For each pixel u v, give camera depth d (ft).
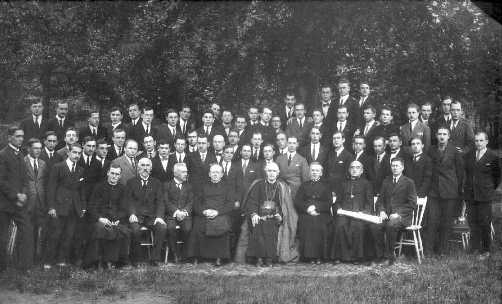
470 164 28.27
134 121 33.35
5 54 39.45
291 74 40.86
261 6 41.01
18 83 39.70
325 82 40.45
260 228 28.19
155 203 28.55
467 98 39.45
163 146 30.22
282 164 30.71
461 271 24.97
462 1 40.42
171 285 23.77
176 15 42.09
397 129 30.91
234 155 32.07
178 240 29.09
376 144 29.22
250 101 41.47
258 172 30.32
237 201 29.53
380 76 40.37
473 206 28.14
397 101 39.70
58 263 26.94
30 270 25.55
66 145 30.55
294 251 28.86
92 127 32.60
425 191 28.17
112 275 25.09
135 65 41.73
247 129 33.86
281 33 40.83
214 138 30.58
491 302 21.25
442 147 28.58
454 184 28.17
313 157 31.24
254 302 21.48
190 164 30.45
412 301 21.56
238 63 41.60
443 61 39.86
